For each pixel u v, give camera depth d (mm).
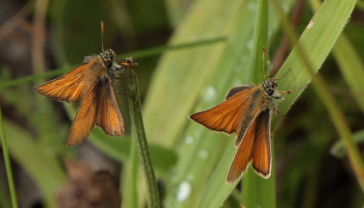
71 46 645
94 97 436
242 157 440
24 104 537
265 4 450
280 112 446
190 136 494
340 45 495
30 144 561
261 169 442
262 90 441
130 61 439
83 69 437
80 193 507
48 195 546
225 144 488
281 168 550
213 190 460
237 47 502
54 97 438
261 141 442
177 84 522
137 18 676
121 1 661
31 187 638
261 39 453
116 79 438
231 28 519
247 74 496
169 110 521
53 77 683
